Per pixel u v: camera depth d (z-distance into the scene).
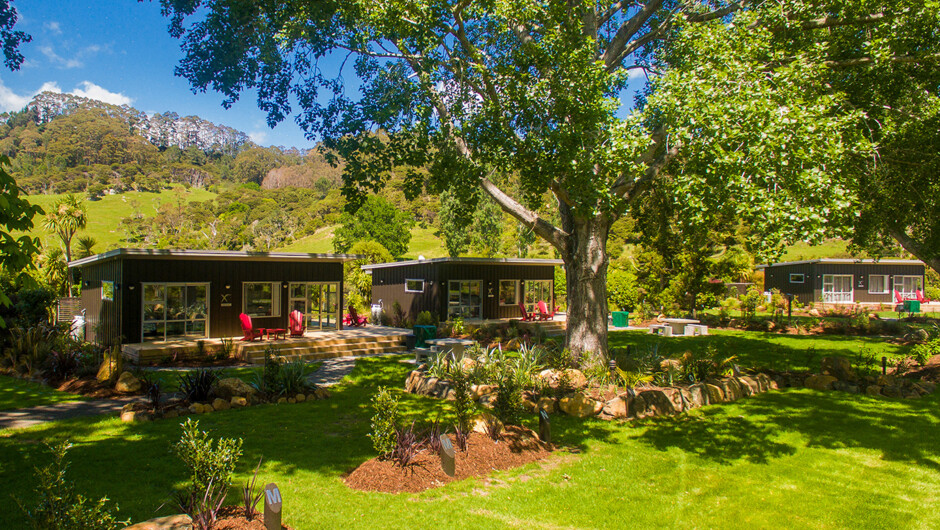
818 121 9.59
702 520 5.87
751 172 9.45
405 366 16.19
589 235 13.69
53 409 10.49
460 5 11.73
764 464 7.65
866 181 13.77
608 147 10.83
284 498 5.97
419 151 13.02
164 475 6.68
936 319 29.05
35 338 15.41
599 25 14.40
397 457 6.81
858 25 12.42
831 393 12.28
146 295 17.58
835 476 7.24
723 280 27.25
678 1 14.66
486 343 20.77
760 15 12.06
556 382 11.38
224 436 8.48
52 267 26.53
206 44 13.11
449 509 5.81
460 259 25.19
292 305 21.00
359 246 44.22
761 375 12.93
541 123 11.62
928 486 6.93
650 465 7.52
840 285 39.53
